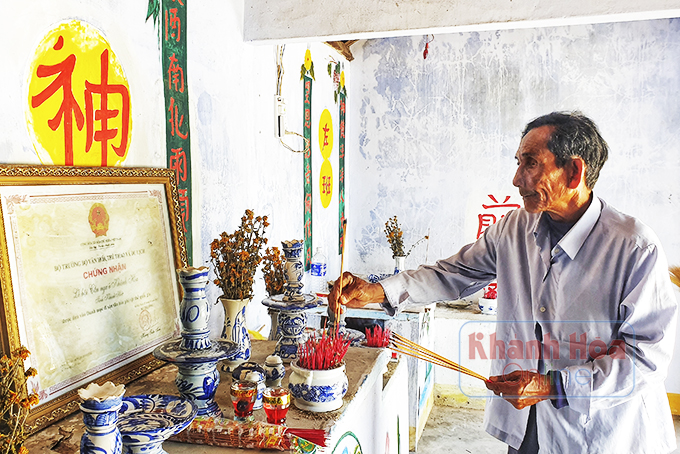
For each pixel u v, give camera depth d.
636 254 1.51
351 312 3.18
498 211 4.40
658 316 1.49
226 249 1.67
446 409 4.02
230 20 2.28
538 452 1.67
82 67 1.44
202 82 2.06
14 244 1.18
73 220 1.35
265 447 1.17
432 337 3.77
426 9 2.18
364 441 1.63
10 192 1.19
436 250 4.56
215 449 1.18
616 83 4.09
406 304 1.95
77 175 1.38
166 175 1.75
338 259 4.35
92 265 1.40
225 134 2.27
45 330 1.24
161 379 1.52
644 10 1.95
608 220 1.58
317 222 3.75
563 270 1.62
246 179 2.49
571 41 4.17
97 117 1.50
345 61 4.43
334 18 2.29
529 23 2.12
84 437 0.92
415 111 4.52
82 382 1.32
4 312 1.14
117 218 1.51
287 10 2.34
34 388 1.19
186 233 1.95
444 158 4.49
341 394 1.42
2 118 1.21
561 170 1.51
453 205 4.50
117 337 1.46
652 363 1.46
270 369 1.54
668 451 1.59
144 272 1.60
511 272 1.82
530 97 4.28
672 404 3.98
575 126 1.49
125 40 1.61
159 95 1.79
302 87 3.36
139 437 0.99
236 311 1.66
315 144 3.67
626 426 1.54
